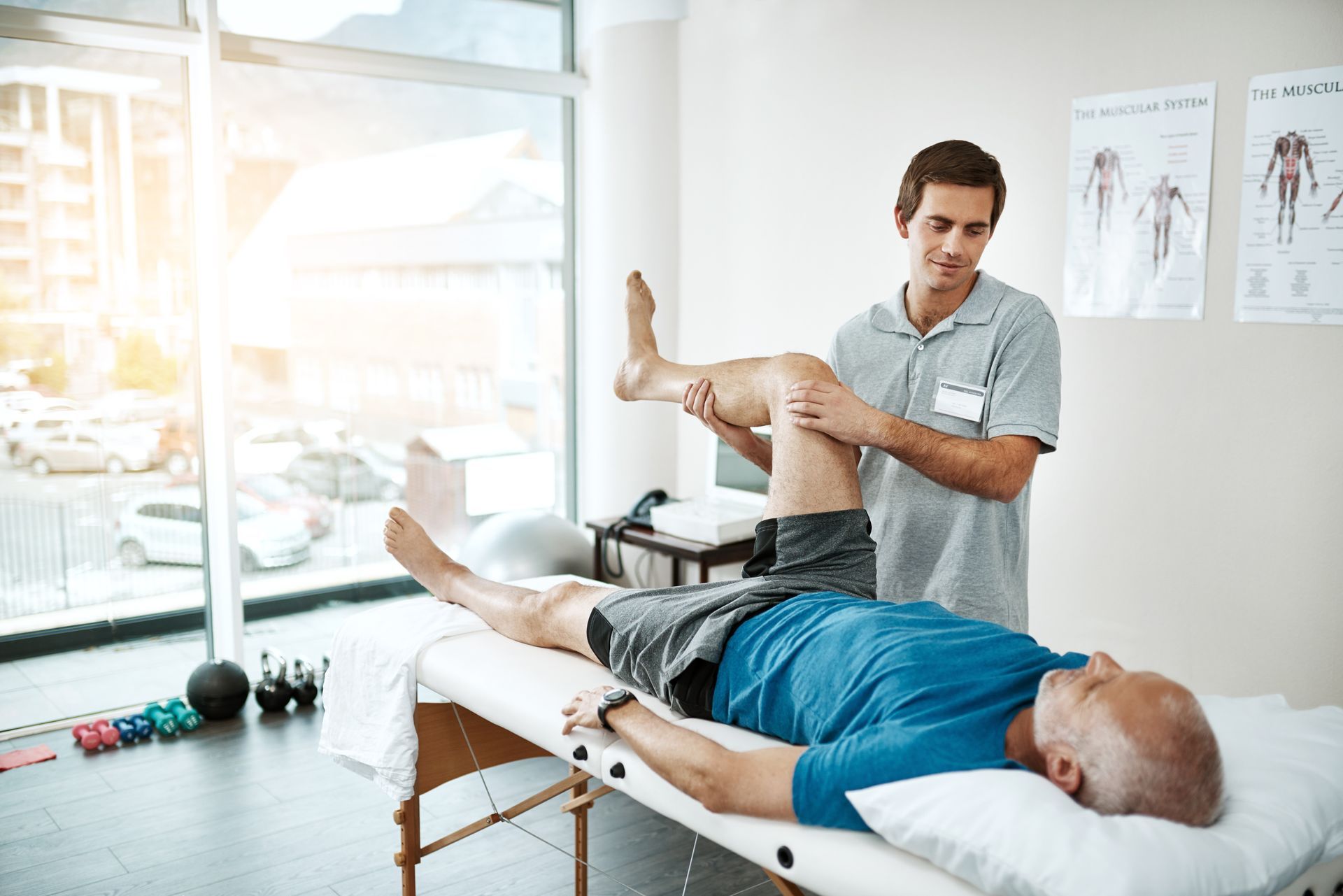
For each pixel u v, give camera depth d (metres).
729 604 1.77
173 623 3.58
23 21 3.09
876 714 1.46
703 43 3.83
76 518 3.39
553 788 2.13
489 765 2.22
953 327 2.02
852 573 1.87
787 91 3.54
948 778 1.29
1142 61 2.60
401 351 3.97
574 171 4.30
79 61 3.23
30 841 2.62
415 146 3.91
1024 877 1.17
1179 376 2.59
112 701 3.49
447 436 4.12
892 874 1.29
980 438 2.00
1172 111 2.55
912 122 3.16
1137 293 2.65
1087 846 1.16
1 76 3.13
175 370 3.50
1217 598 2.56
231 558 3.50
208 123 3.35
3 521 3.28
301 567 3.82
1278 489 2.44
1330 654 2.38
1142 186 2.62
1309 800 1.31
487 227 4.13
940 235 1.94
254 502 3.70
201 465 3.57
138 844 2.60
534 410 4.34
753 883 2.43
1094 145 2.71
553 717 1.77
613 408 4.16
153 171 3.39
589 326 4.25
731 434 2.10
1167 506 2.64
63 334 3.30
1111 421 2.74
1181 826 1.21
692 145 3.93
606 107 4.03
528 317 4.28
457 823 2.74
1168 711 1.25
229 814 2.77
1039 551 2.91
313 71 3.66
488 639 2.09
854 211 3.37
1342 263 2.30
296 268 3.70
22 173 3.19
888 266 3.28
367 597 3.97
